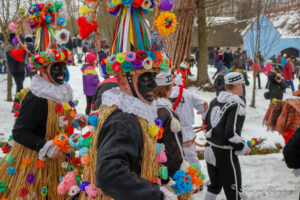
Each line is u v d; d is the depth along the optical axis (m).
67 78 2.52
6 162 2.24
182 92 3.48
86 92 6.16
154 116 1.50
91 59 6.14
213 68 17.97
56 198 2.30
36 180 2.22
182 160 2.18
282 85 9.20
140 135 1.36
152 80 1.43
